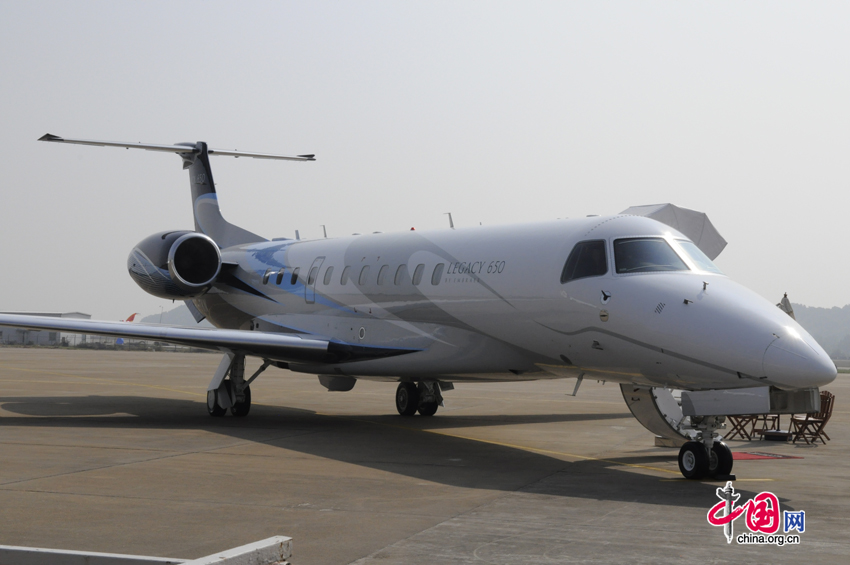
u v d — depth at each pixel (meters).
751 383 9.14
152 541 6.37
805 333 9.27
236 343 14.53
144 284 17.38
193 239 17.22
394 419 16.84
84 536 6.48
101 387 24.03
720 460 9.79
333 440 13.00
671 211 13.63
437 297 13.23
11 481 8.80
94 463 10.12
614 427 15.57
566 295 11.01
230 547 6.23
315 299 16.28
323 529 6.86
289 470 9.95
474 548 6.29
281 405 19.72
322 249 16.88
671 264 10.40
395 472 9.98
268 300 17.77
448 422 16.34
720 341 9.27
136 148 20.59
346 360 15.11
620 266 10.59
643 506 8.07
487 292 12.27
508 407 20.00
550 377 12.75
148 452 11.20
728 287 9.98
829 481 9.86
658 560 6.03
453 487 9.00
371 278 14.84
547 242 11.73
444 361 13.19
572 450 12.35
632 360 10.34
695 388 9.95
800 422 14.35
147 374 31.06
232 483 8.95
